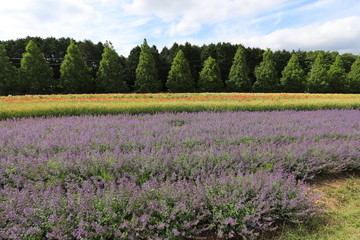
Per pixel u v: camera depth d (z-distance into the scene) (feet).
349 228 8.95
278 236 8.38
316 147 14.40
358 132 18.78
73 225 6.93
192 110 33.37
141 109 31.83
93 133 17.06
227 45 125.90
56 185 9.90
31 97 53.06
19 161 11.39
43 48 124.16
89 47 129.18
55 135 16.17
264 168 12.22
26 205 7.68
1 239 6.53
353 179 13.29
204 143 15.29
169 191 8.51
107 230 6.99
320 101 39.63
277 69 130.11
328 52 141.90
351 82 112.16
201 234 8.19
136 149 13.58
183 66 103.14
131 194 8.51
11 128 19.62
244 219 7.77
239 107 34.91
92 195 8.26
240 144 14.78
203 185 9.55
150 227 7.17
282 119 25.54
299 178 12.91
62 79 93.30
